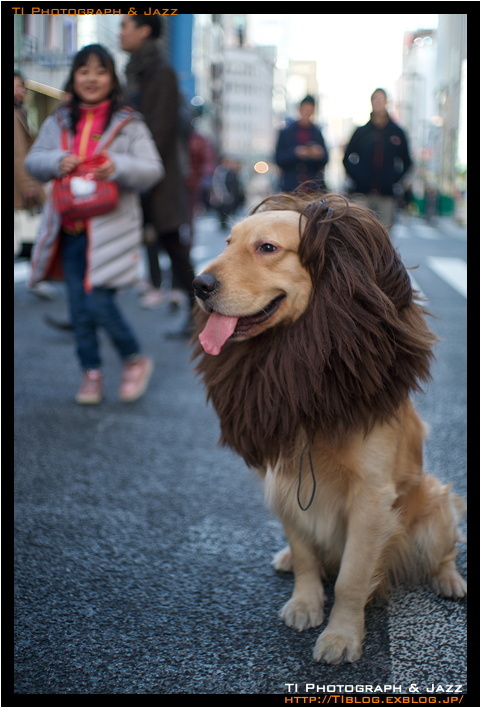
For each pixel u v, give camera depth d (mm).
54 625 2176
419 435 2404
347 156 8312
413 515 2354
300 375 2049
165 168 5445
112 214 4125
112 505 3045
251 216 2207
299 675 1955
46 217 4109
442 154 26844
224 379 2230
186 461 3562
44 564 2541
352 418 2027
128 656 2031
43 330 6480
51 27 12891
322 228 2027
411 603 2330
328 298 2016
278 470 2180
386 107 8133
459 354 5582
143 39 5387
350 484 2113
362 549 2090
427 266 10617
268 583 2457
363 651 2059
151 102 5363
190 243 7840
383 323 2018
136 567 2541
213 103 64750
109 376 5125
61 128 4082
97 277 4148
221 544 2727
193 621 2217
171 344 6004
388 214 8398
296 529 2266
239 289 2062
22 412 4250
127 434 3928
